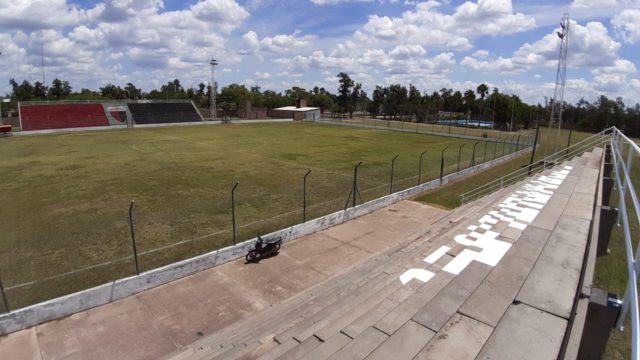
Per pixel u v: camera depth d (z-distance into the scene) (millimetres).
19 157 39094
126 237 17656
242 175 31391
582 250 6910
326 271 14758
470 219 10961
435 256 8398
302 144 52062
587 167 17516
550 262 6395
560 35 45594
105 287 12203
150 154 41500
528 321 4836
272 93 189250
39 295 12555
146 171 32594
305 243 17516
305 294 12688
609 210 9172
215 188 26922
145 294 12867
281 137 60250
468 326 4898
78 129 64625
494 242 9164
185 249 16266
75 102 75375
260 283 13750
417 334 4832
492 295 5535
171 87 182625
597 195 11844
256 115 118812
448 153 46250
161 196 24688
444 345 4586
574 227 7977
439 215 22016
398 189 27734
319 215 21141
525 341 4484
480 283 5875
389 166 36719
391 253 14555
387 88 148375
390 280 7648
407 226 20062
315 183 28969
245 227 19031
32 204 22922
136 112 78750
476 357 4340
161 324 11258
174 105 85562
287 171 33406
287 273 14547
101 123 73688
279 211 21828
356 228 19609
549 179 15695
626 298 4324
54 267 14664
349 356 4555
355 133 68812
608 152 20641
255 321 11188
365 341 4797
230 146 48750
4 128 55938
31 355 9906
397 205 23938
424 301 5668
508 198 13141
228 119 86125
